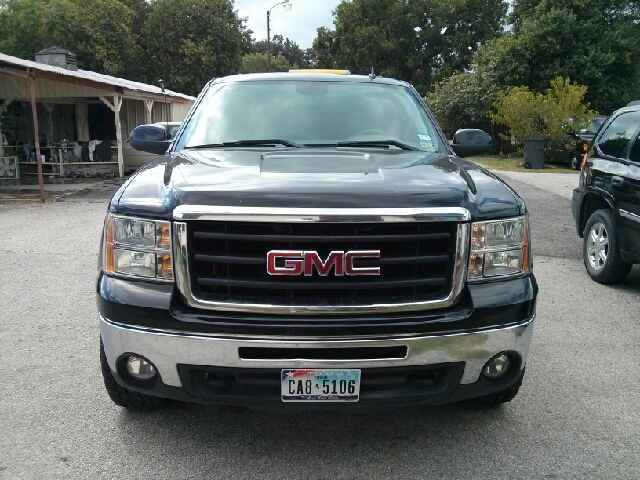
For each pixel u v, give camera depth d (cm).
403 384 273
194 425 331
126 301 265
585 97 2758
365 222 254
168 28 3797
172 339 260
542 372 411
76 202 1245
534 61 2791
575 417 347
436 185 281
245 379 266
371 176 288
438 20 4366
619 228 591
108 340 272
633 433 329
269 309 257
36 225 959
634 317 530
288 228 255
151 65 3822
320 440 319
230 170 299
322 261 255
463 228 267
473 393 282
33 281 620
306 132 387
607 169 618
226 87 425
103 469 288
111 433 321
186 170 304
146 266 269
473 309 268
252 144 374
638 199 557
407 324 260
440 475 287
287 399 264
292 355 260
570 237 880
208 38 3862
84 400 357
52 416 338
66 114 2003
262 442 315
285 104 407
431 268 270
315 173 292
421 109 427
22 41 3462
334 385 263
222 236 257
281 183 271
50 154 1872
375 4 4425
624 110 643
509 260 283
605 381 397
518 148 2591
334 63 4750
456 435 325
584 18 2795
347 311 259
